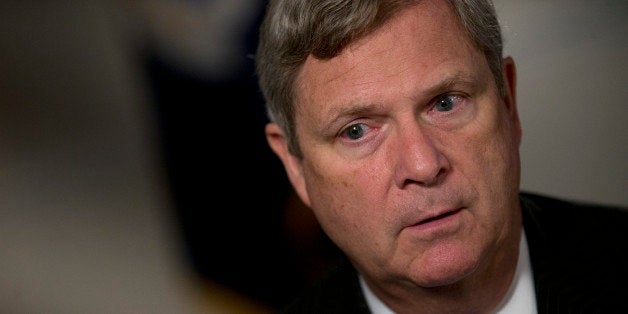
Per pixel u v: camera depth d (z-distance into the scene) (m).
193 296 3.12
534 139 2.97
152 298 3.10
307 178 1.66
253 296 3.13
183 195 3.11
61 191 3.12
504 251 1.55
